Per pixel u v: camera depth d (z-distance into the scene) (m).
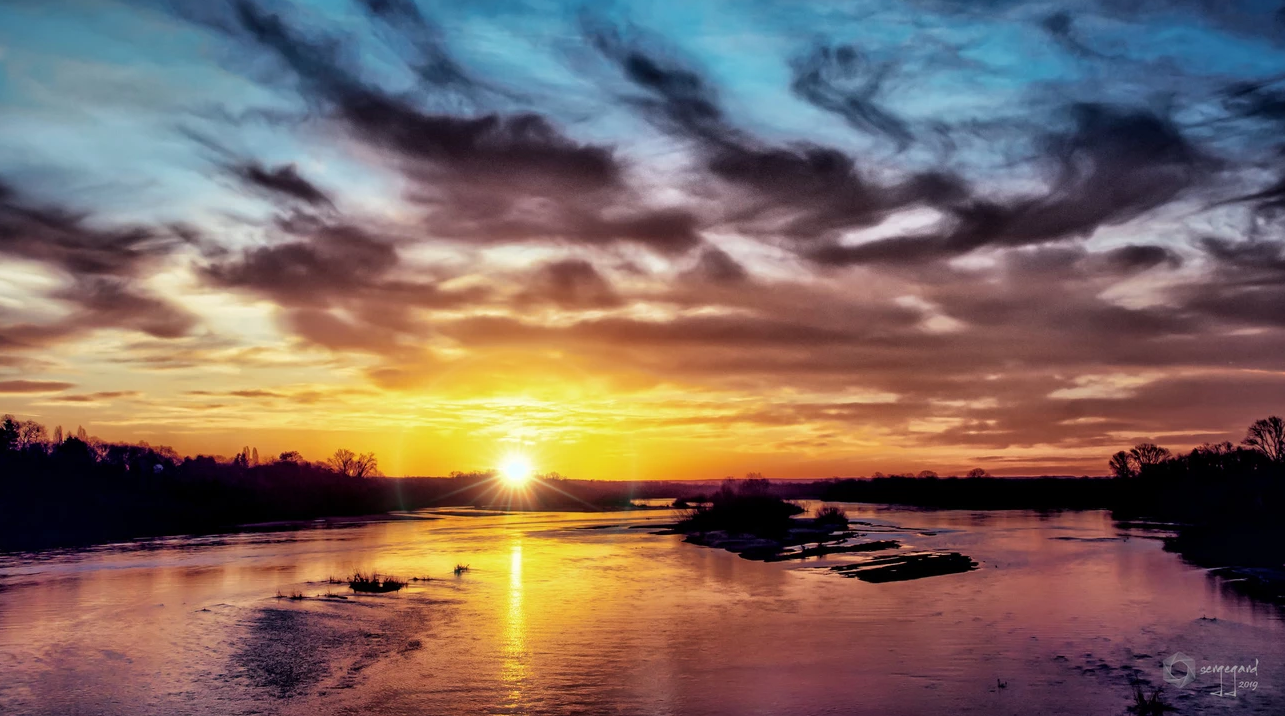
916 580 30.80
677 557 40.75
